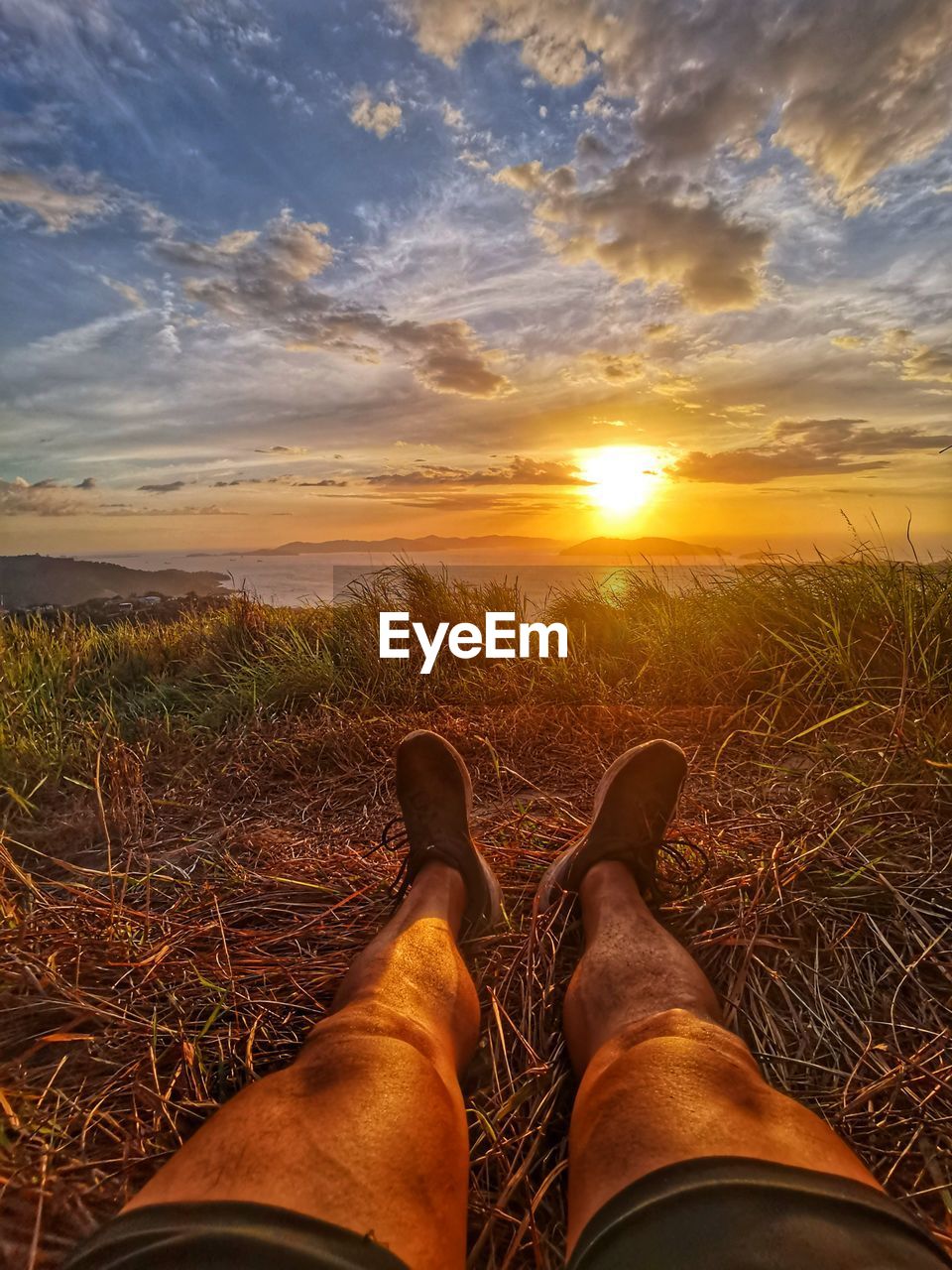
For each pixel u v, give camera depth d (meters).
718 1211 0.65
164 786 2.84
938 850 1.80
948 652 2.79
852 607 3.25
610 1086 0.91
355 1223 0.67
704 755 2.74
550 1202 1.06
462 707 3.50
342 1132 0.78
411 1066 0.93
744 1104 0.82
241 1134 0.76
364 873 2.00
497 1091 1.22
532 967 1.50
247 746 3.12
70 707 3.79
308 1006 1.44
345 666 4.06
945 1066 1.22
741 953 1.55
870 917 1.59
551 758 2.86
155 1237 0.62
